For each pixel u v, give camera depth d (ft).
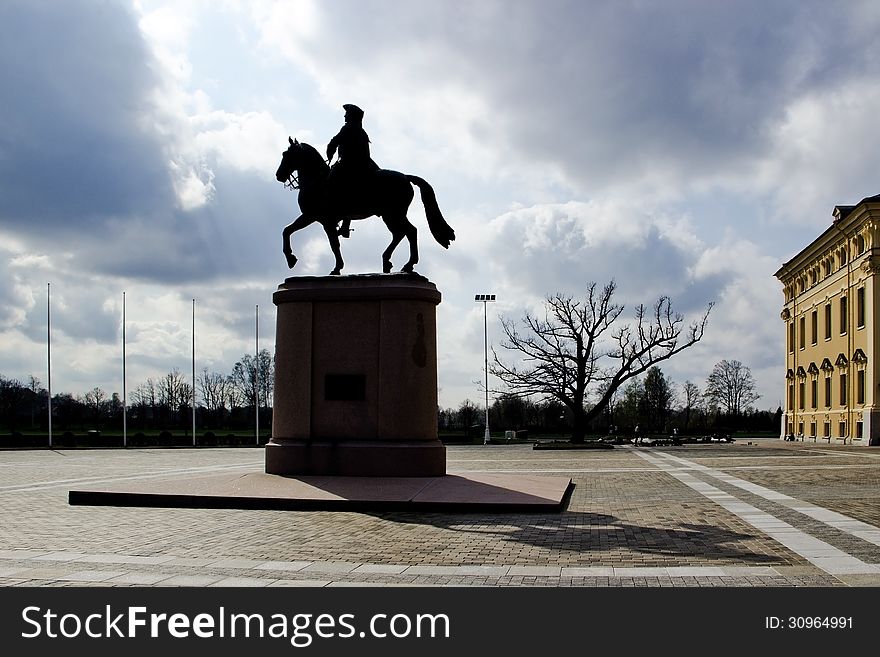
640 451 152.56
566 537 37.78
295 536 38.40
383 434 58.59
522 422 370.94
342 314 60.34
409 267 62.59
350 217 62.34
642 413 339.77
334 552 33.81
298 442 59.67
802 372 226.58
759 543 35.60
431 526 41.96
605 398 190.19
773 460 109.09
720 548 34.32
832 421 199.11
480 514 47.06
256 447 198.80
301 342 60.70
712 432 316.60
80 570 30.09
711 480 72.79
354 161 60.80
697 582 27.43
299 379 60.34
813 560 31.40
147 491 52.31
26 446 195.00
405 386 58.95
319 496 50.03
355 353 59.88
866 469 86.79
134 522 43.68
